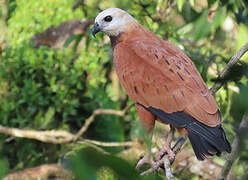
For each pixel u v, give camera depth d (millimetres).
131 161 3529
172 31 10438
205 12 9312
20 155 12773
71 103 12828
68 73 13000
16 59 13312
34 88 12875
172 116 7375
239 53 5953
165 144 7598
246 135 5055
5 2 15164
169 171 6512
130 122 12539
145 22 11086
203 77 7781
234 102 4309
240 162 6125
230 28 9711
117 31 8750
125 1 11867
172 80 7480
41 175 8508
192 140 6969
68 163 3688
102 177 3535
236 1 8312
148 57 7926
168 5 10789
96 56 13062
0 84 13281
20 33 14234
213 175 10102
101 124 12617
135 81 7953
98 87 13148
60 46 13430
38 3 14633
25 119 12984
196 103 7090
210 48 9812
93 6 12922
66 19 13969
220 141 6613
